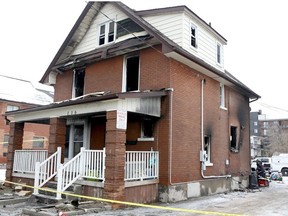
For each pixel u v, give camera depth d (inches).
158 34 481.7
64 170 404.5
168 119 464.4
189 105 518.3
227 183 627.8
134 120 506.0
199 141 538.6
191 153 511.8
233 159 668.7
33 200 414.3
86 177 410.6
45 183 441.7
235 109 705.6
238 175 683.4
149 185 438.9
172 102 473.7
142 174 429.7
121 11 569.0
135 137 498.9
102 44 601.6
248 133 771.4
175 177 465.1
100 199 357.7
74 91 639.1
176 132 476.7
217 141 604.1
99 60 589.6
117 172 383.6
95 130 561.0
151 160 450.6
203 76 572.4
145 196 428.5
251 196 556.1
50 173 457.4
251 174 727.7
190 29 547.5
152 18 566.9
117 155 386.0
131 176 410.6
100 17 609.9
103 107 412.2
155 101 463.2
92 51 593.3
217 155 600.1
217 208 413.1
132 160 422.9
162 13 549.0
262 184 752.3
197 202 460.4
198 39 573.9
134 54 537.3
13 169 574.2
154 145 472.7
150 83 498.6
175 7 530.9
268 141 3233.3
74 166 415.5
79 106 451.2
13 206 393.4
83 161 421.7
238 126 713.0
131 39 533.0
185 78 514.9
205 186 544.1
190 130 514.3
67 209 345.4
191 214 363.9
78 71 649.0
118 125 392.5
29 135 1328.7
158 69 492.7
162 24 550.6
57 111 490.3
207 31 611.5
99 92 550.3
